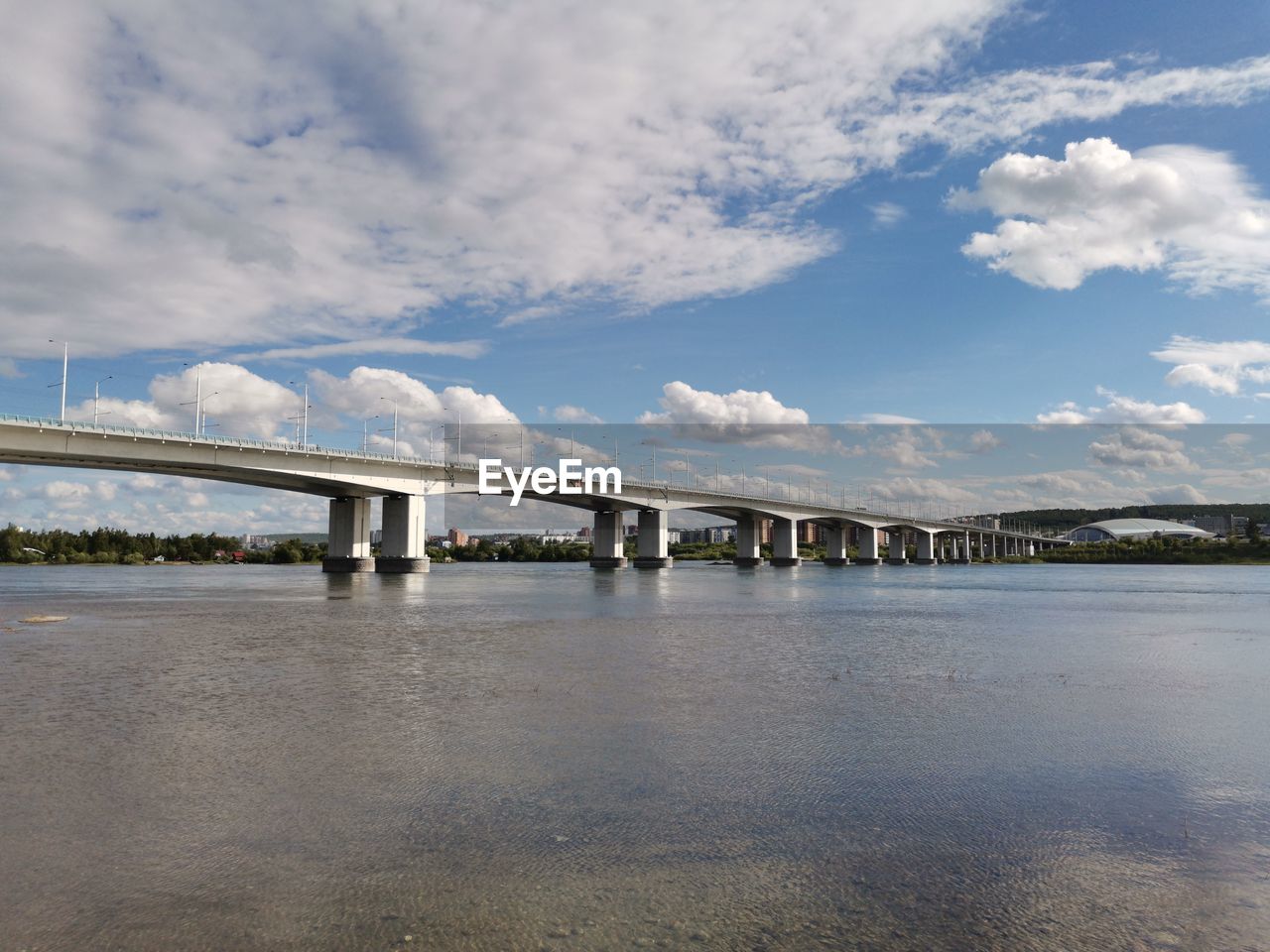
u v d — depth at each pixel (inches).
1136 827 453.4
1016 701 839.7
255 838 429.7
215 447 3563.0
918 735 677.9
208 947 312.7
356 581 4111.7
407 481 4527.6
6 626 1737.2
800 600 2694.4
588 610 2166.6
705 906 350.0
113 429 3245.6
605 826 450.3
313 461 3971.5
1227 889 372.5
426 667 1085.1
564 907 348.8
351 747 631.8
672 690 899.4
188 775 550.3
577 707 798.5
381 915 339.9
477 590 3233.3
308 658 1182.3
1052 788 525.0
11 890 365.4
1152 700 847.7
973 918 340.8
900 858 407.2
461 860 400.5
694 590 3324.3
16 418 3006.9
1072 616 2059.5
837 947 315.0
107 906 347.9
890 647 1343.5
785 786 527.2
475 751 618.8
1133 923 337.4
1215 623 1844.2
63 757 602.5
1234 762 593.9
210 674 1027.3
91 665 1115.9
